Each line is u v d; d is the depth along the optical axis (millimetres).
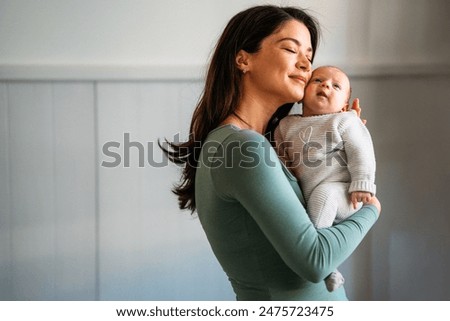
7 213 4219
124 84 4215
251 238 1976
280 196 1840
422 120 4238
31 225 4238
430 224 4312
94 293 4293
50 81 4176
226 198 1947
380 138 4254
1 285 4254
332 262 1854
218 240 2045
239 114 2125
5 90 4160
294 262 1835
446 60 4207
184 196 2455
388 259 4348
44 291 4273
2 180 4191
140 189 4270
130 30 4191
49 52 4160
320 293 2039
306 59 2123
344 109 2387
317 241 1846
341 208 2139
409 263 4344
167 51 4219
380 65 4223
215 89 2145
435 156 4254
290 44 2078
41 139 4195
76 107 4199
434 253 4320
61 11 4148
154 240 4297
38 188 4219
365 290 4375
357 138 2188
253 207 1840
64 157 4215
